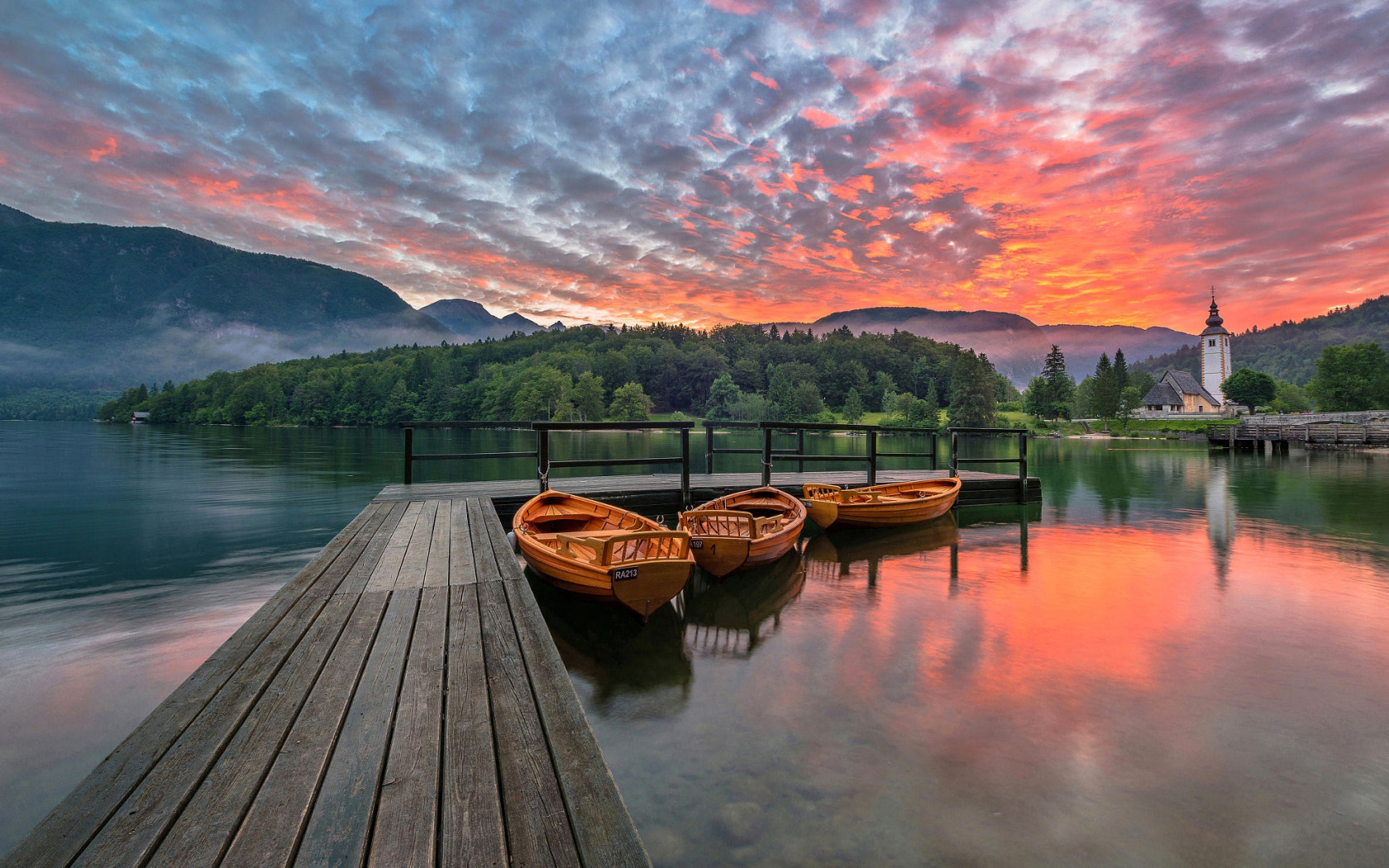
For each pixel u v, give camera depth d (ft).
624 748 15.26
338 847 6.68
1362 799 13.48
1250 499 64.28
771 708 17.53
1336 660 21.08
